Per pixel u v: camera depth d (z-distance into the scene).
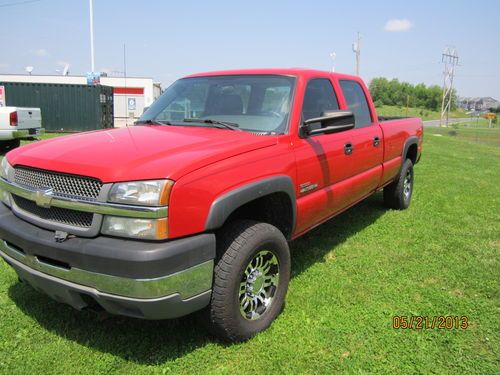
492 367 2.79
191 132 3.38
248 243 2.84
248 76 4.04
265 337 3.07
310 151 3.66
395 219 6.00
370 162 4.95
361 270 4.23
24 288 3.76
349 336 3.10
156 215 2.41
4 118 10.55
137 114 33.84
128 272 2.37
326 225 5.68
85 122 21.42
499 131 67.56
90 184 2.56
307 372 2.73
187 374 2.70
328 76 4.38
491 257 4.64
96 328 3.16
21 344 2.96
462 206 6.84
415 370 2.75
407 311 3.45
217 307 2.78
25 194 2.84
